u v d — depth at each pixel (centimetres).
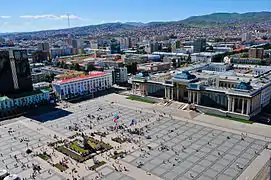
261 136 17012
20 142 17362
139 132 18238
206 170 13125
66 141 17225
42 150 16050
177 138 17088
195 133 17850
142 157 14638
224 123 19625
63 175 13150
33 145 16838
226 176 12519
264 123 19450
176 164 13800
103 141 16912
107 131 18638
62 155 15338
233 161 13900
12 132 19200
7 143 17262
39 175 13225
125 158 14612
